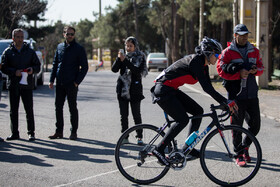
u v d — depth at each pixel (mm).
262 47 16562
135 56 6961
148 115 10312
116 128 8602
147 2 51844
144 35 57188
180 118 4973
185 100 5211
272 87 17141
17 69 7301
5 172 5457
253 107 5836
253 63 5641
